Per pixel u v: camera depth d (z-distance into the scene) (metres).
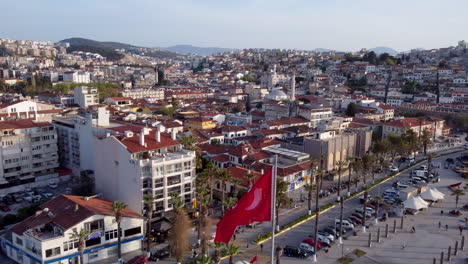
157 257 102.31
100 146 127.31
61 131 178.38
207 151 176.38
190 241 110.69
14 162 156.12
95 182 132.62
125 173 119.31
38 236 95.00
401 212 135.88
